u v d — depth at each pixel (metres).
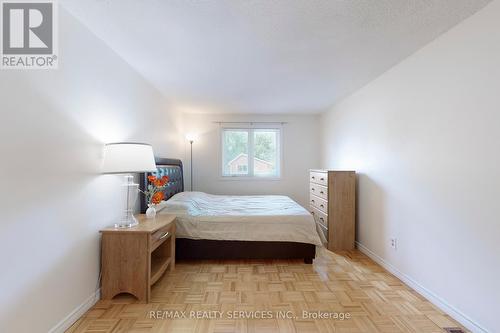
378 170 3.02
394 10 1.71
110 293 2.09
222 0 1.59
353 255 3.30
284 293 2.25
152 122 3.31
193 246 2.95
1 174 1.30
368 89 3.26
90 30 1.97
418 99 2.32
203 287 2.36
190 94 3.71
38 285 1.51
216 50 2.30
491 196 1.64
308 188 5.18
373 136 3.14
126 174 2.54
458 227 1.88
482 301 1.69
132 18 1.81
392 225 2.72
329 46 2.24
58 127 1.67
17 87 1.39
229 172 5.16
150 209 2.61
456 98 1.91
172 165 3.97
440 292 2.04
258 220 2.96
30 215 1.46
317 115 5.21
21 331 1.40
